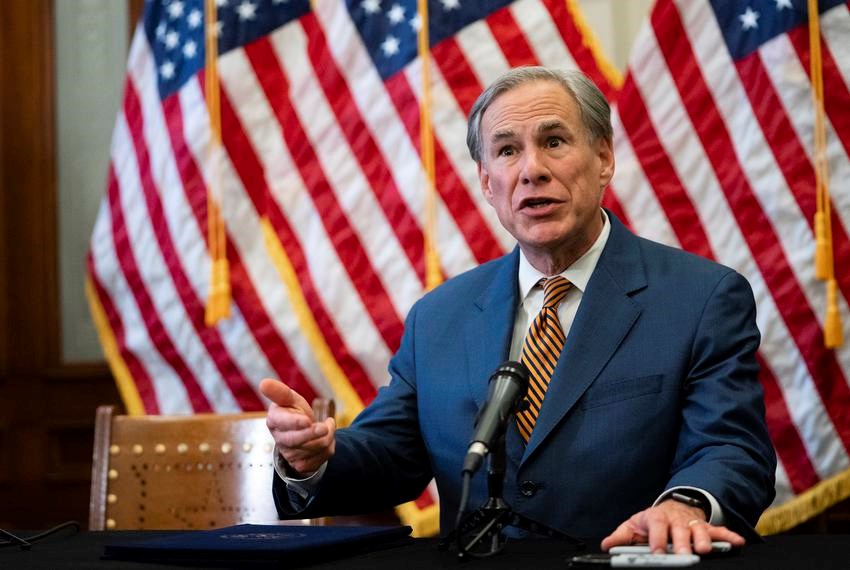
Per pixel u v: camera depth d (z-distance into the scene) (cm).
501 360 461
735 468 394
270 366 821
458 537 335
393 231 797
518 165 459
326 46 824
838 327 701
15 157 1052
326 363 801
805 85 723
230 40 849
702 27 745
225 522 556
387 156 804
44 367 1038
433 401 472
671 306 452
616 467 429
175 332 845
